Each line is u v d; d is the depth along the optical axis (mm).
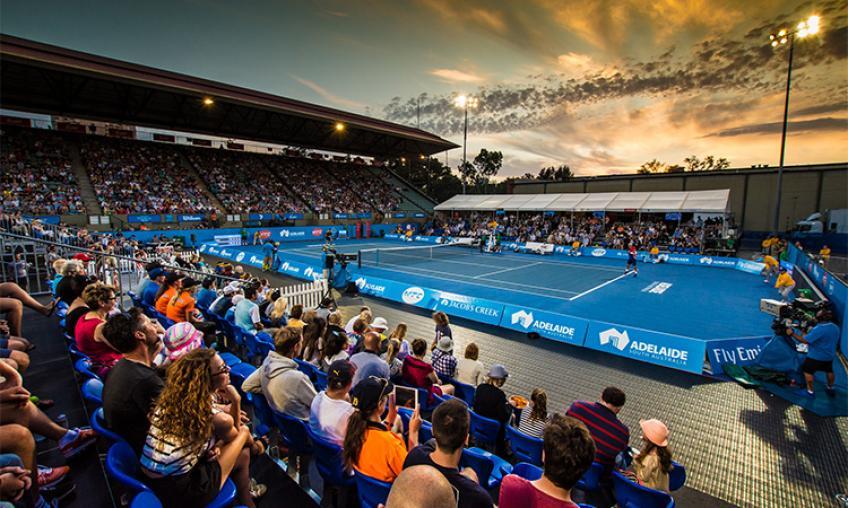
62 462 3551
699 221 36062
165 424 2543
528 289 18453
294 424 3955
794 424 6762
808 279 16188
